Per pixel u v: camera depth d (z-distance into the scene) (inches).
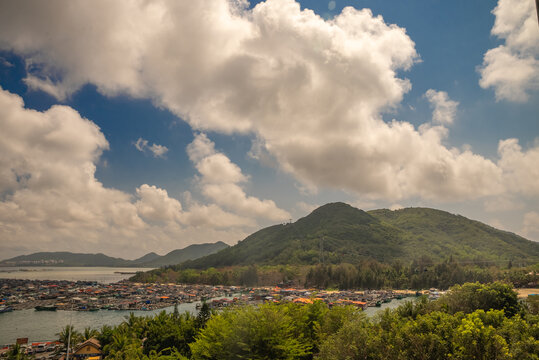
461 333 1752.0
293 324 3029.0
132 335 4854.8
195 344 2578.7
